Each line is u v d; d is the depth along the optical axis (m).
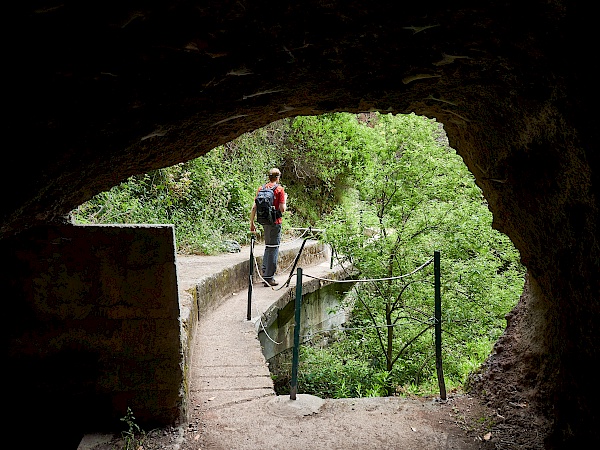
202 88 1.86
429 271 6.17
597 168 1.87
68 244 3.06
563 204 2.26
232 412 3.67
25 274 3.04
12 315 3.05
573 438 2.40
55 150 1.73
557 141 2.08
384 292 6.53
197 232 9.61
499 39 1.76
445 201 6.39
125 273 3.14
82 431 3.17
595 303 2.09
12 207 1.92
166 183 9.91
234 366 4.59
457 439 3.26
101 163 2.21
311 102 2.63
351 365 6.38
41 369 3.11
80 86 1.48
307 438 3.31
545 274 2.83
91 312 3.13
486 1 1.50
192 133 2.48
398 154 6.74
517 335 3.86
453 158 6.36
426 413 3.67
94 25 1.25
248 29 1.52
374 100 2.65
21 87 1.33
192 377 4.30
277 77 2.01
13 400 3.09
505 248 6.48
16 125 1.45
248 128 2.92
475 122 2.82
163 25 1.36
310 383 6.18
